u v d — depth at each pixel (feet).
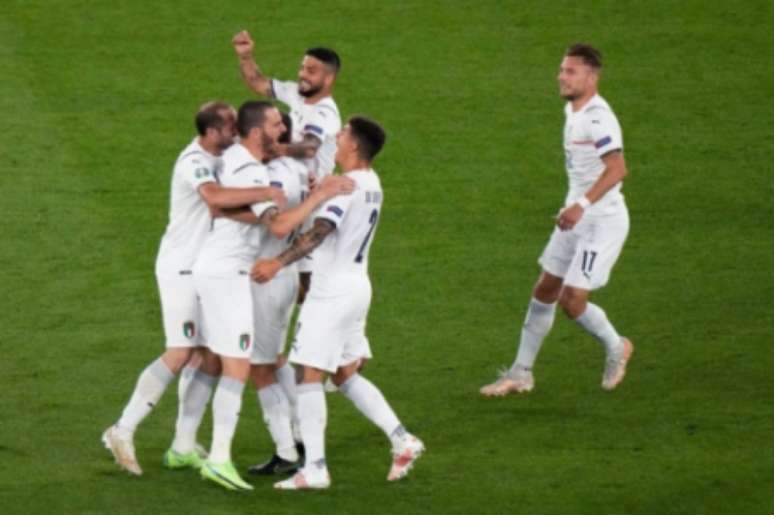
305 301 135.85
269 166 137.69
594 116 154.61
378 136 134.72
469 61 254.88
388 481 136.67
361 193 134.31
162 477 137.18
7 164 217.97
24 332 172.35
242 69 161.07
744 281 189.98
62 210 205.57
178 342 137.08
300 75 152.05
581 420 151.84
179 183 136.56
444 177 221.25
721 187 219.82
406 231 205.05
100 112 235.20
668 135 235.40
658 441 146.00
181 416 139.03
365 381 137.18
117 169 218.59
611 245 157.79
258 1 271.69
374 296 185.37
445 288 188.14
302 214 132.16
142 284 185.78
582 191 158.40
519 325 177.99
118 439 136.46
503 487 135.44
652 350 170.40
